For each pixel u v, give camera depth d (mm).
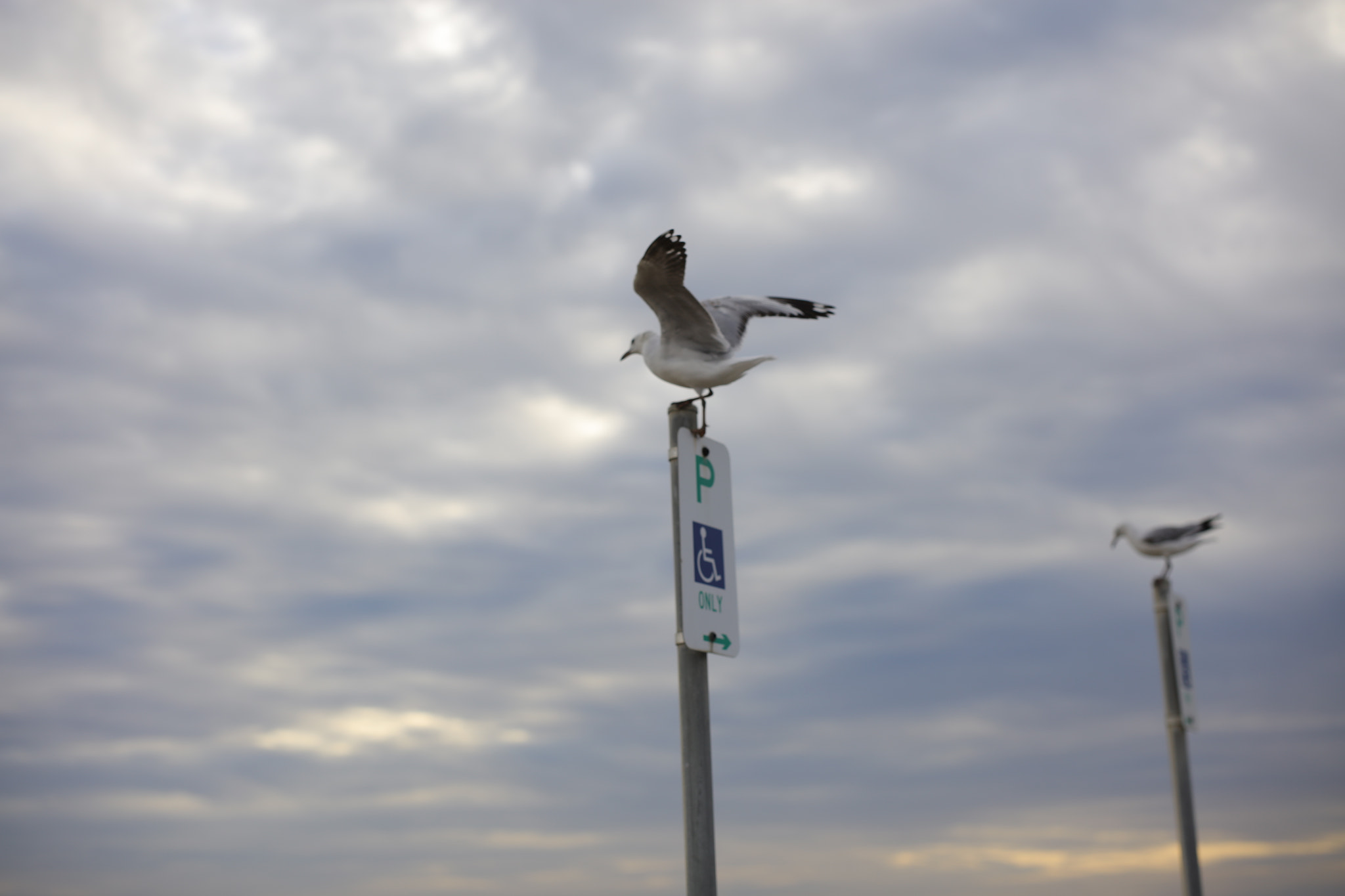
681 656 7289
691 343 9391
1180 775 14398
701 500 7613
